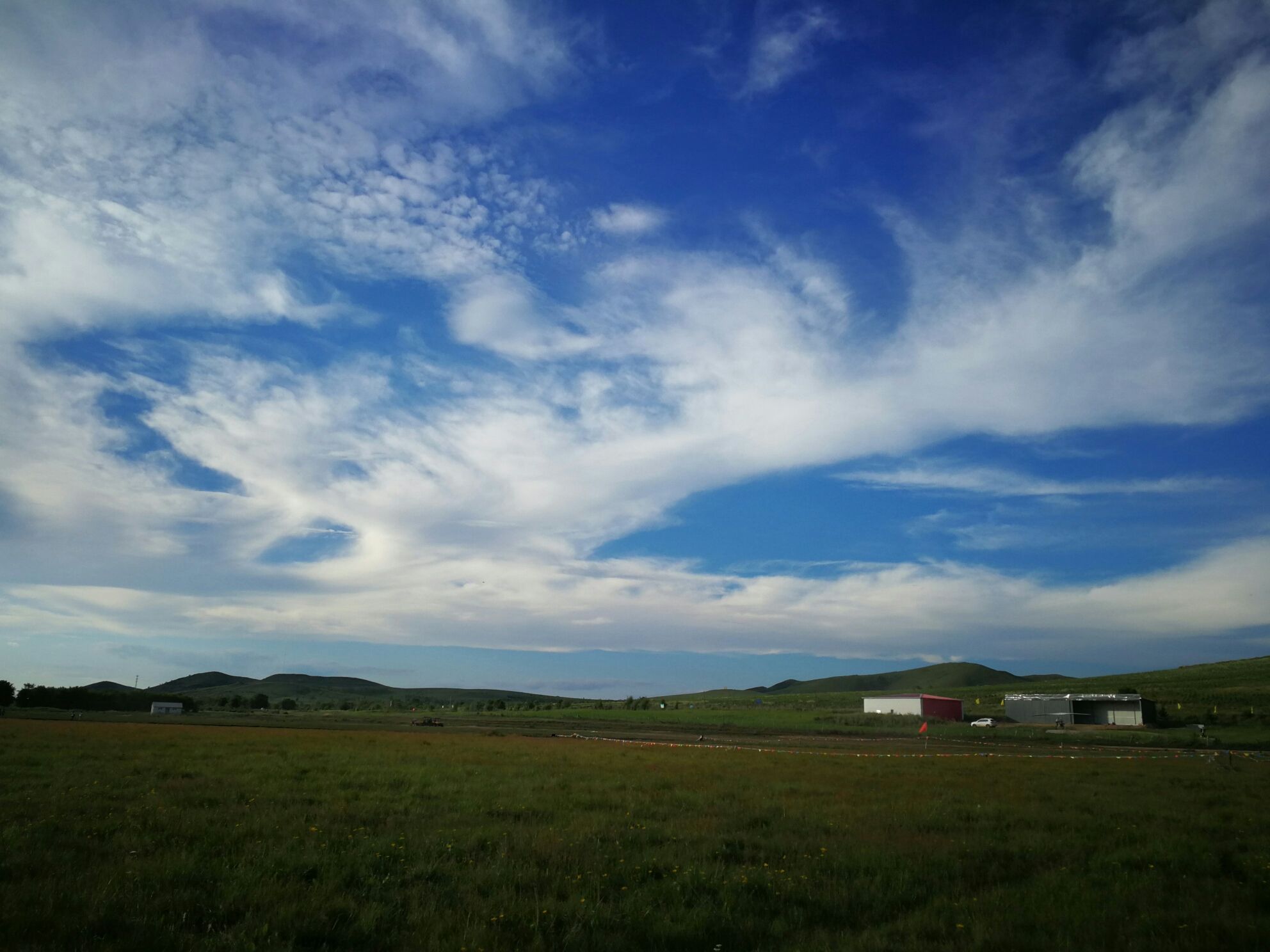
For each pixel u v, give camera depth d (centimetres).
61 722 7212
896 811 2234
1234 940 1017
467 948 957
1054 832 1944
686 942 1012
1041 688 18688
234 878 1244
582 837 1686
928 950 984
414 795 2398
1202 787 3125
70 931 951
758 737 7950
